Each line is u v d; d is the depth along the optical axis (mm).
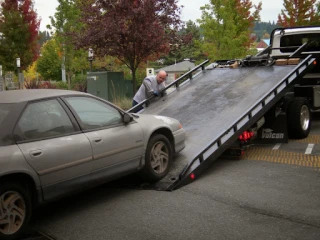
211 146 6875
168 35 14539
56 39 28219
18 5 26250
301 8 24156
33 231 4992
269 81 9070
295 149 8594
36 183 4730
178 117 8438
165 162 6703
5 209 4484
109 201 5953
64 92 5520
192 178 6582
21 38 26172
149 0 13297
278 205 5488
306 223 4891
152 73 16312
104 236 4766
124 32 13445
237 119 7379
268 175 6867
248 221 5012
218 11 21656
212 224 4965
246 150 8664
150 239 4633
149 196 6070
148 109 9133
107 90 16031
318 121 11992
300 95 10547
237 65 10469
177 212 5395
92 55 18516
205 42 23125
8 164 4430
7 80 28312
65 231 4961
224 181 6625
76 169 5195
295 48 11320
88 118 5582
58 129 5148
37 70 41094
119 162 5836
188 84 10062
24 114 4871
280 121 9062
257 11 23641
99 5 13820
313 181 6461
